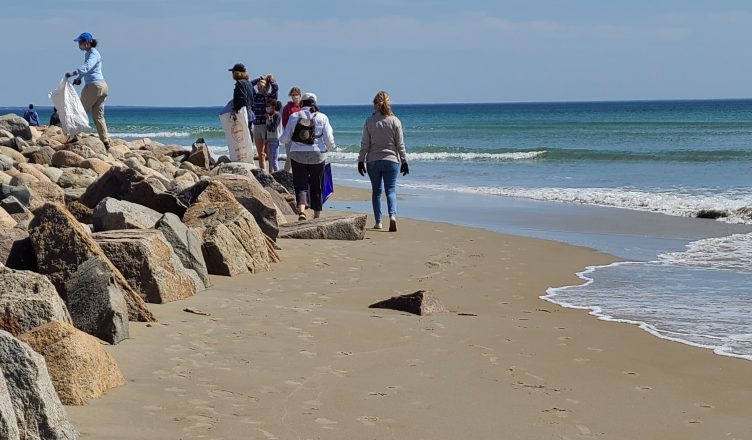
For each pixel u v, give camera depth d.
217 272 10.20
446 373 6.72
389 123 14.52
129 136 62.84
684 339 7.91
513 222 16.84
